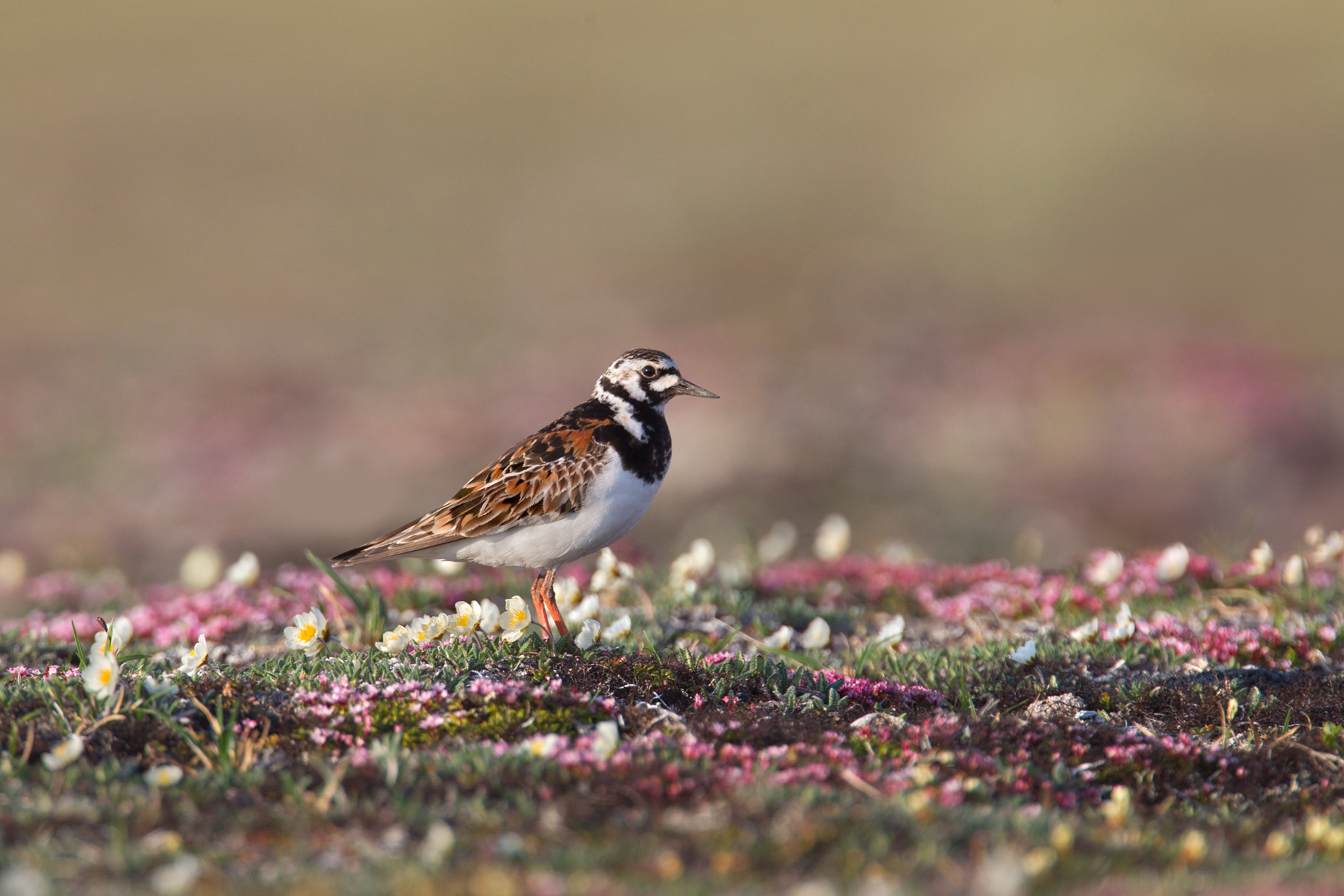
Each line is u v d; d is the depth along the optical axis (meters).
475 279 34.19
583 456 8.25
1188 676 7.73
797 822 4.98
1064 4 52.19
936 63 49.47
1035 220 34.03
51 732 5.98
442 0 61.00
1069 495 18.73
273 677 6.94
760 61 52.34
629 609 9.66
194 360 27.22
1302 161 33.72
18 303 32.97
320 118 47.50
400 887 4.37
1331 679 7.60
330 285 34.12
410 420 22.38
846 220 36.91
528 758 5.69
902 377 23.48
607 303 31.00
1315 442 19.95
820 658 8.26
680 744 5.99
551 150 44.62
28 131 45.16
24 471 20.98
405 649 7.47
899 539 17.23
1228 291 28.73
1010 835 5.02
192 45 54.84
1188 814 5.75
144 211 39.81
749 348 25.88
